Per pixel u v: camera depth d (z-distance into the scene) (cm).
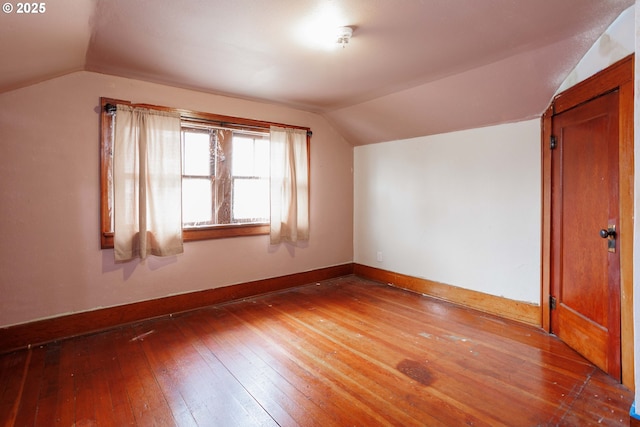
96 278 295
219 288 368
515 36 227
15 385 210
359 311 345
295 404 193
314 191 449
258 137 396
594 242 232
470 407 189
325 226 464
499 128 331
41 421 177
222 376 222
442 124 367
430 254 398
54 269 277
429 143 396
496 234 334
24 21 169
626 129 198
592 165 234
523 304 313
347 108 411
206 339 279
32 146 265
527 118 307
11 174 258
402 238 430
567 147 262
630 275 199
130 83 308
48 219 273
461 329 298
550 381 214
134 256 311
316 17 202
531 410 186
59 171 277
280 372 227
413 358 246
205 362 240
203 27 214
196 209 355
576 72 247
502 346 264
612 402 192
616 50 206
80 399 196
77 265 286
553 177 281
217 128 362
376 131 434
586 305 241
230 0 183
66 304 282
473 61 269
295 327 303
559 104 269
